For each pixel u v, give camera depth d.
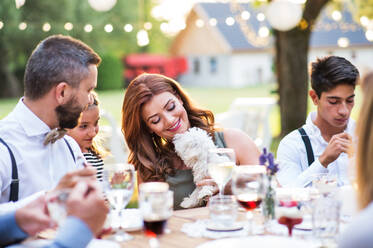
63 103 2.37
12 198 2.34
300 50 8.83
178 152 2.79
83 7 28.14
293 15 6.89
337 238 1.70
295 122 8.94
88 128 3.12
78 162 2.68
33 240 1.84
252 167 2.00
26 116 2.40
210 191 2.69
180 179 2.88
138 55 37.16
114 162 5.46
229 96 25.11
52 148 2.51
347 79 2.72
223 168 2.10
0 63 27.34
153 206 1.71
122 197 1.88
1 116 17.34
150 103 2.85
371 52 33.00
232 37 36.00
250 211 1.88
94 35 29.48
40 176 2.42
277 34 9.05
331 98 2.79
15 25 25.36
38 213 1.77
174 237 1.88
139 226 2.00
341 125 2.84
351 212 2.06
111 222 2.08
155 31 37.84
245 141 3.00
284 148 3.00
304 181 2.64
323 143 2.95
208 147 2.77
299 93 8.89
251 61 36.91
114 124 5.50
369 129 1.39
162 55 39.28
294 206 1.80
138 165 2.96
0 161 2.31
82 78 2.37
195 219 2.12
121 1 31.47
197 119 2.98
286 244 1.63
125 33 31.44
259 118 7.07
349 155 2.59
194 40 39.31
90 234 1.58
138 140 2.97
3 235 1.79
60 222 1.61
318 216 1.72
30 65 2.36
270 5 7.13
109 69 32.66
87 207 1.59
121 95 28.08
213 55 38.06
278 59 9.11
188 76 40.34
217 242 1.67
